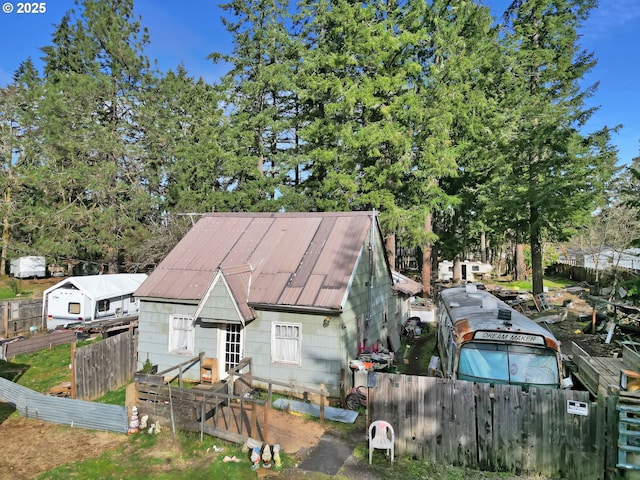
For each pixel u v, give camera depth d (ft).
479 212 114.01
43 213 97.96
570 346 56.13
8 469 29.45
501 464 27.17
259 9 106.73
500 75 99.96
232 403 39.32
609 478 25.02
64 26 112.27
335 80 85.05
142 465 29.30
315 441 31.78
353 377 43.39
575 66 94.22
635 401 24.53
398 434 29.19
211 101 113.60
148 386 35.58
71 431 35.40
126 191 101.45
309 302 41.32
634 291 39.93
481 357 31.76
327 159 86.38
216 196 96.32
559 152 80.12
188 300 45.80
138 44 113.60
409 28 88.48
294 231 52.21
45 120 99.04
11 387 40.57
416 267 169.07
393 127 82.23
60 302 73.82
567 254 163.22
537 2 96.73
